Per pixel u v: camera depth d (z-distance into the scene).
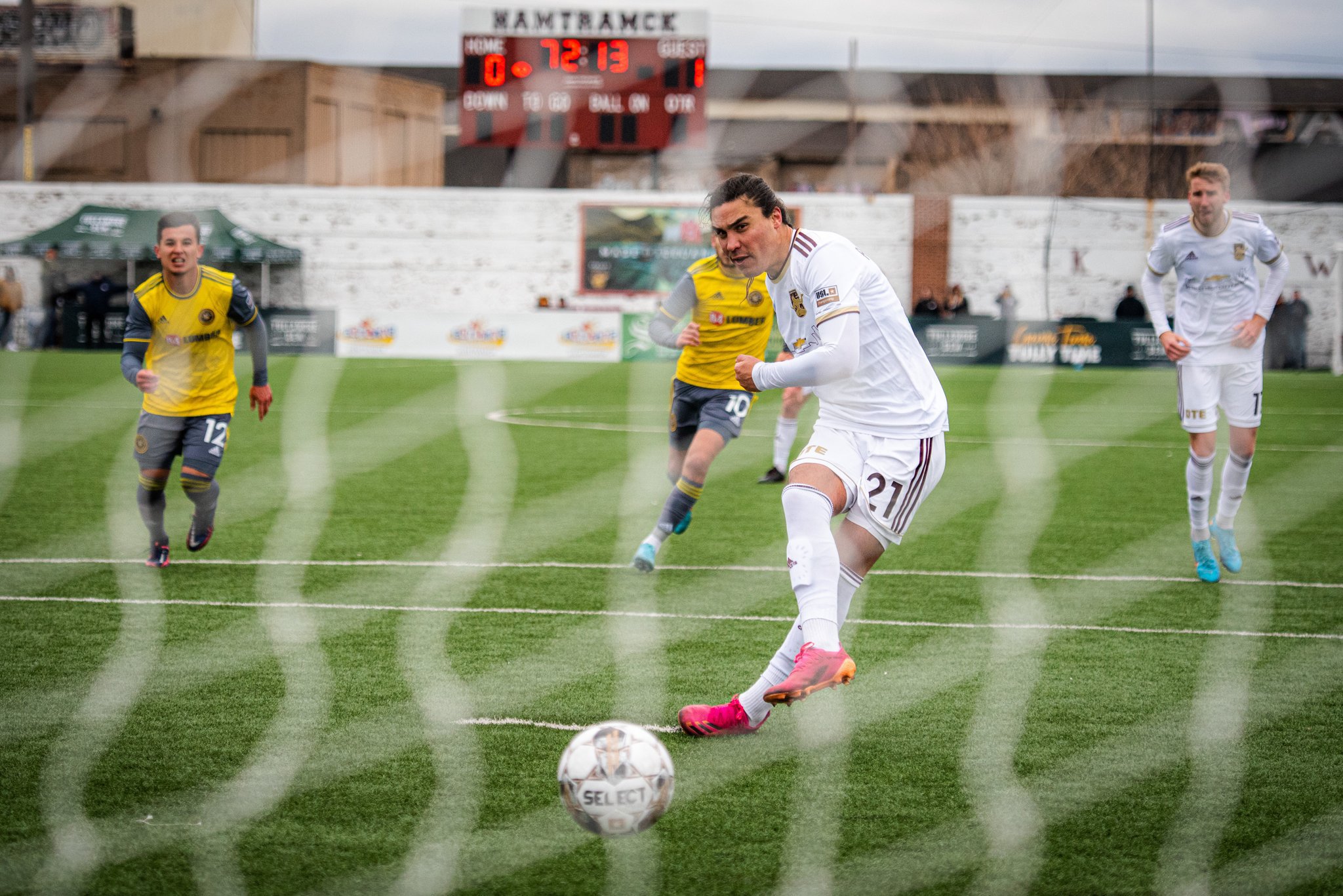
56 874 3.54
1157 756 4.67
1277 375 33.09
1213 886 3.56
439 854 3.71
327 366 30.50
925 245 39.50
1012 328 34.47
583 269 39.88
